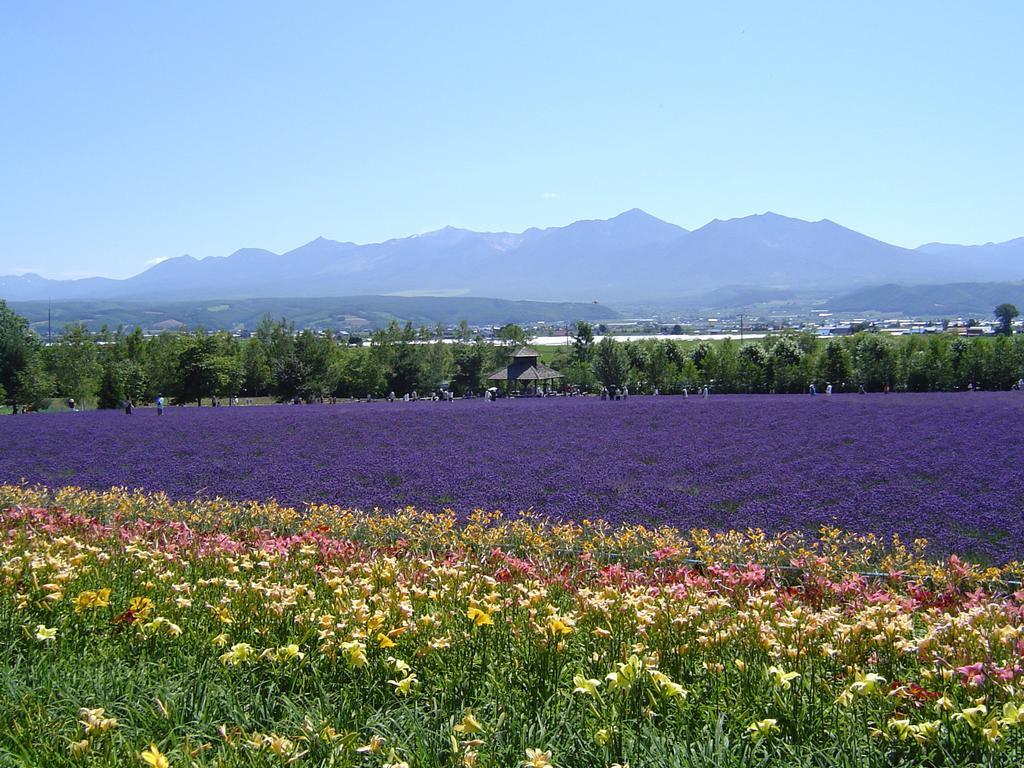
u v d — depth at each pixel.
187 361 70.06
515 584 7.58
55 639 5.96
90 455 24.94
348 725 4.63
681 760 4.17
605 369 79.06
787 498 15.84
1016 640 5.21
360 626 5.73
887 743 4.40
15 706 4.77
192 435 31.12
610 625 5.96
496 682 5.14
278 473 20.30
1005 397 50.22
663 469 20.27
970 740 4.29
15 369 67.19
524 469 20.39
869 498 15.51
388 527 11.88
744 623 5.84
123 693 5.10
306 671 5.48
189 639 6.03
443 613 6.23
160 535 10.34
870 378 72.50
